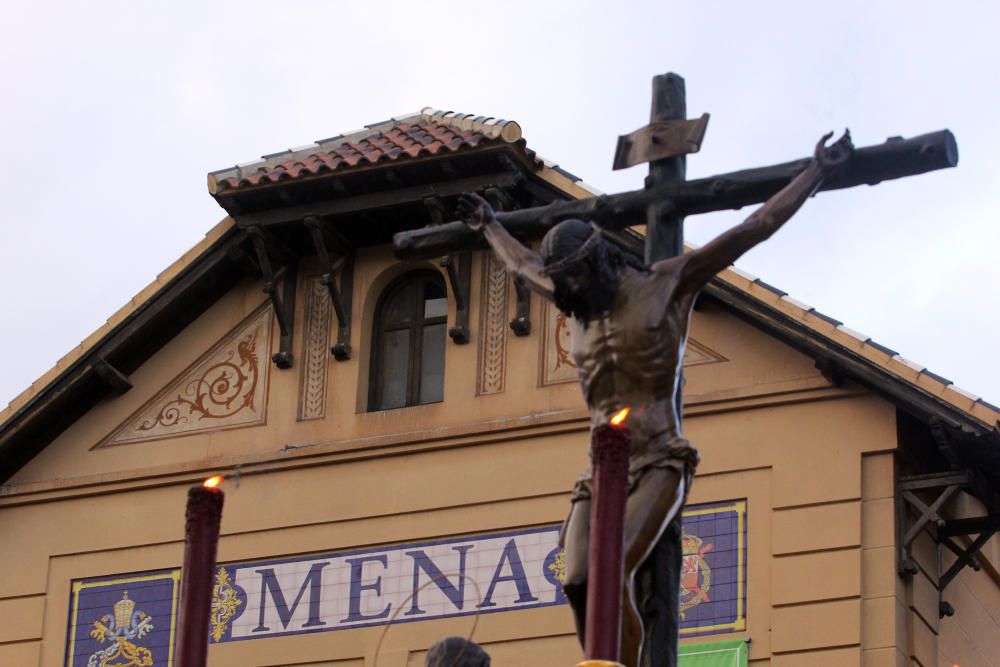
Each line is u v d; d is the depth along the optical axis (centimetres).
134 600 2467
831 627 2169
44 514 2533
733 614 2205
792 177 1057
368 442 2414
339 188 2375
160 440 2516
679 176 1088
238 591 2409
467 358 2412
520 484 2341
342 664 2339
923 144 1020
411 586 2345
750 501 2242
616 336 966
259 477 2453
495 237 1093
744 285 2252
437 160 2320
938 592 2269
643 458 946
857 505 2208
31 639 2477
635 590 956
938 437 2142
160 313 2500
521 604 2291
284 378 2483
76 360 2500
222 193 2416
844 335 2198
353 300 2475
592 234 976
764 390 2272
